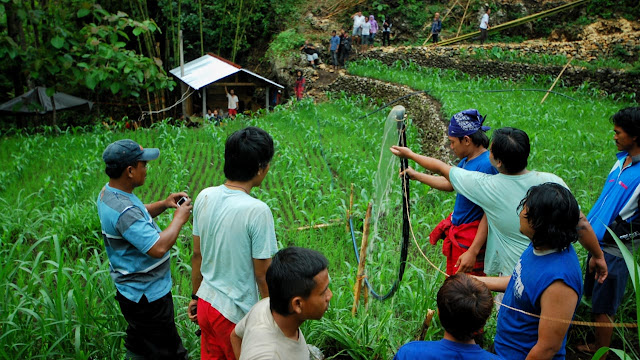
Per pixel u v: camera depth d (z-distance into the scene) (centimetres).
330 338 392
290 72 2103
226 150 277
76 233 631
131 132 1340
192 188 900
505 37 2177
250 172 275
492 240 338
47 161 1043
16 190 860
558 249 246
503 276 331
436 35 2150
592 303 364
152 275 310
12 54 1291
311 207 779
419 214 700
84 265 375
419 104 1441
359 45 2231
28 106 1470
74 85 1488
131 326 319
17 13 1302
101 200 304
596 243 316
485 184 330
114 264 308
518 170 322
